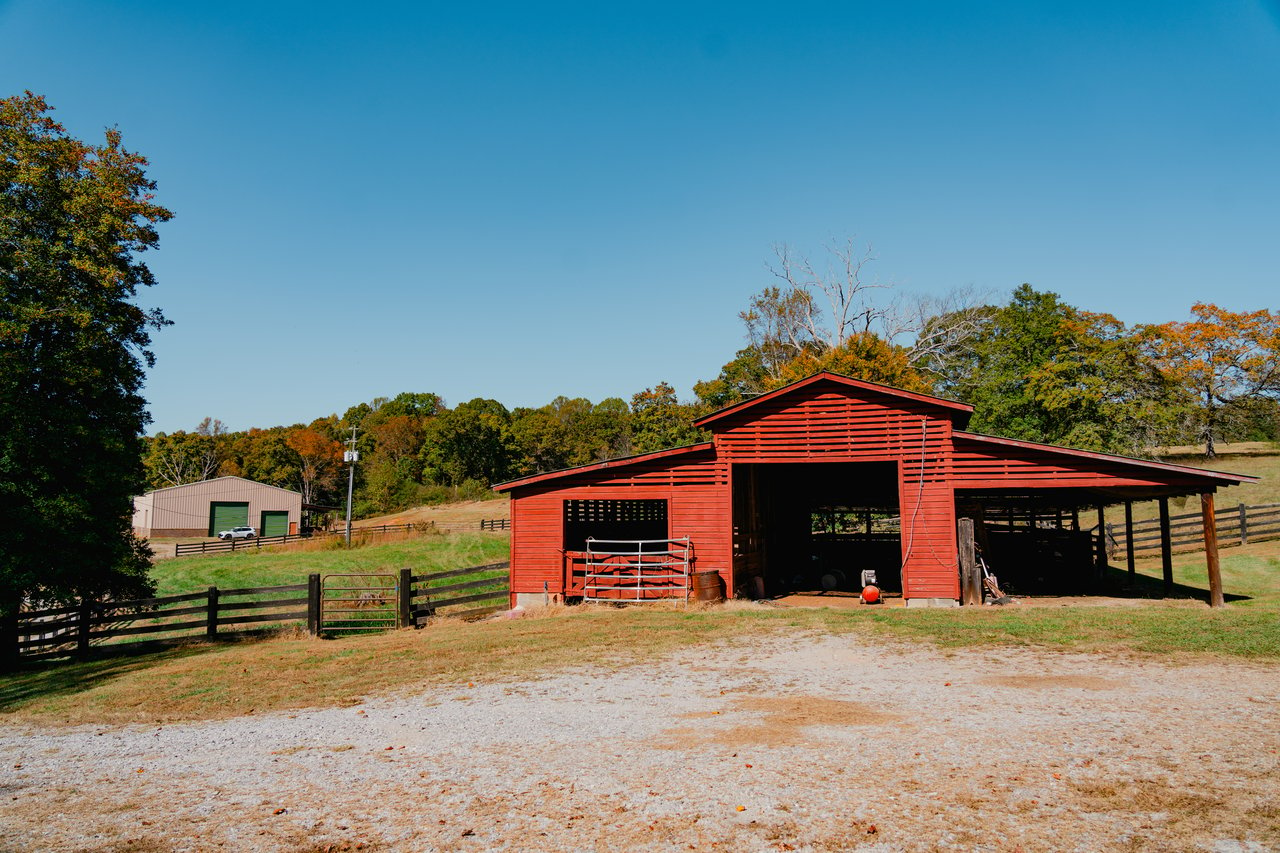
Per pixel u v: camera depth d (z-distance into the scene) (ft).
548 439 322.96
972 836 16.29
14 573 54.60
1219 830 15.92
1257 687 28.35
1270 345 149.48
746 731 25.31
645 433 269.23
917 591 58.08
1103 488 55.98
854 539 90.79
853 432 60.59
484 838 17.61
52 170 61.52
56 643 53.01
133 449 65.51
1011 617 46.50
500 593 64.80
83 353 60.75
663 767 21.91
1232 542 86.48
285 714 32.19
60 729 32.24
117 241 64.28
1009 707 26.94
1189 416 148.36
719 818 17.98
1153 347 155.63
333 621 60.44
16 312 56.49
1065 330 148.36
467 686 35.53
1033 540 72.90
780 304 157.89
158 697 37.11
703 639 44.52
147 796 21.97
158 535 200.95
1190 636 38.27
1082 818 16.88
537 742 25.53
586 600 62.59
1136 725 23.80
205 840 18.26
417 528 160.35
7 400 55.62
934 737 23.49
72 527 57.88
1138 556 86.17
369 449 345.92
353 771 23.40
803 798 18.92
